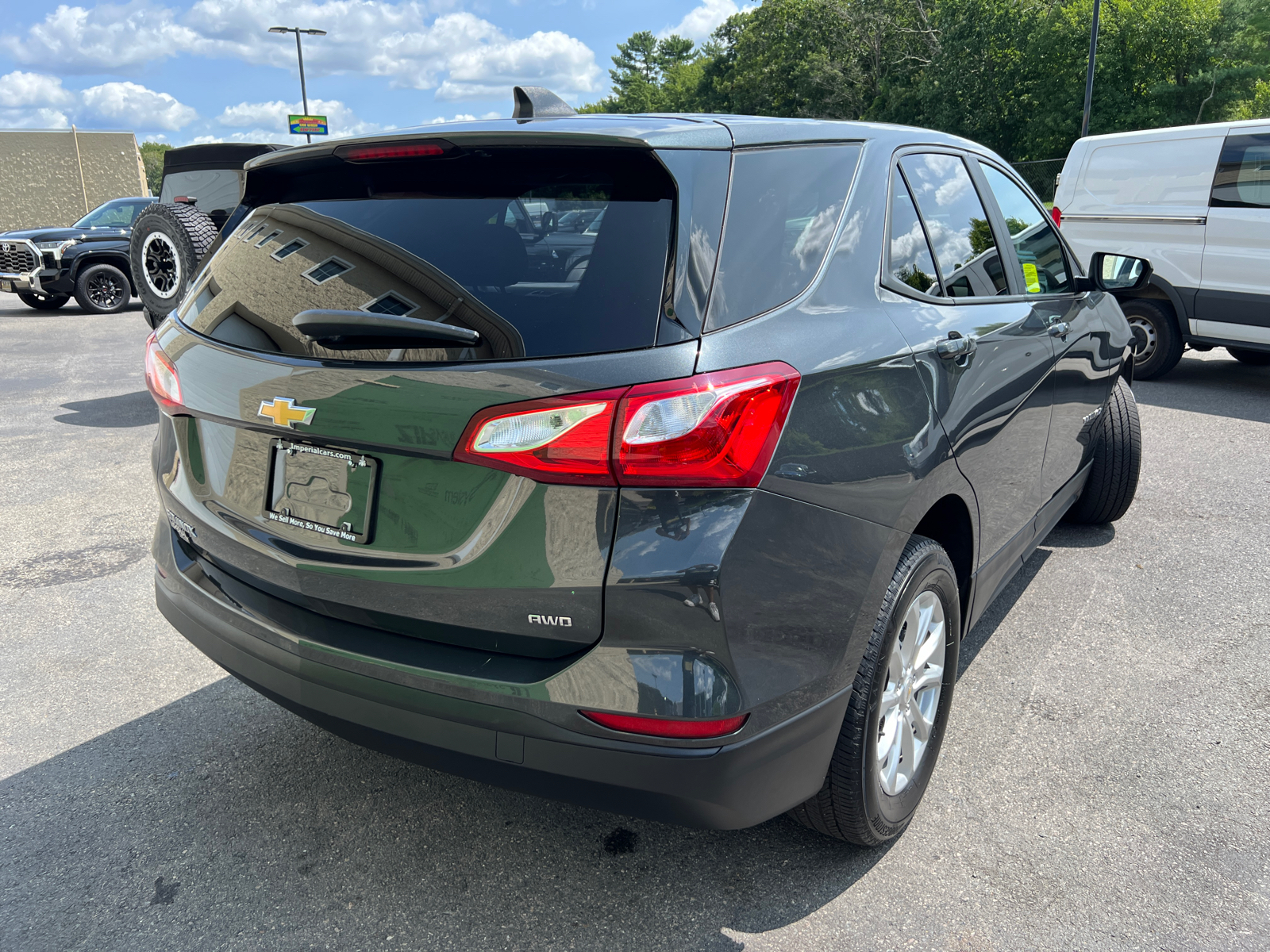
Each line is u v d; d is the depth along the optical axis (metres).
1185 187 7.51
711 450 1.54
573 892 2.12
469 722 1.69
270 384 1.87
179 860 2.25
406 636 1.79
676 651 1.57
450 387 1.63
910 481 2.01
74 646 3.39
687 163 1.75
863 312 2.03
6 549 4.37
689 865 2.21
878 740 2.04
